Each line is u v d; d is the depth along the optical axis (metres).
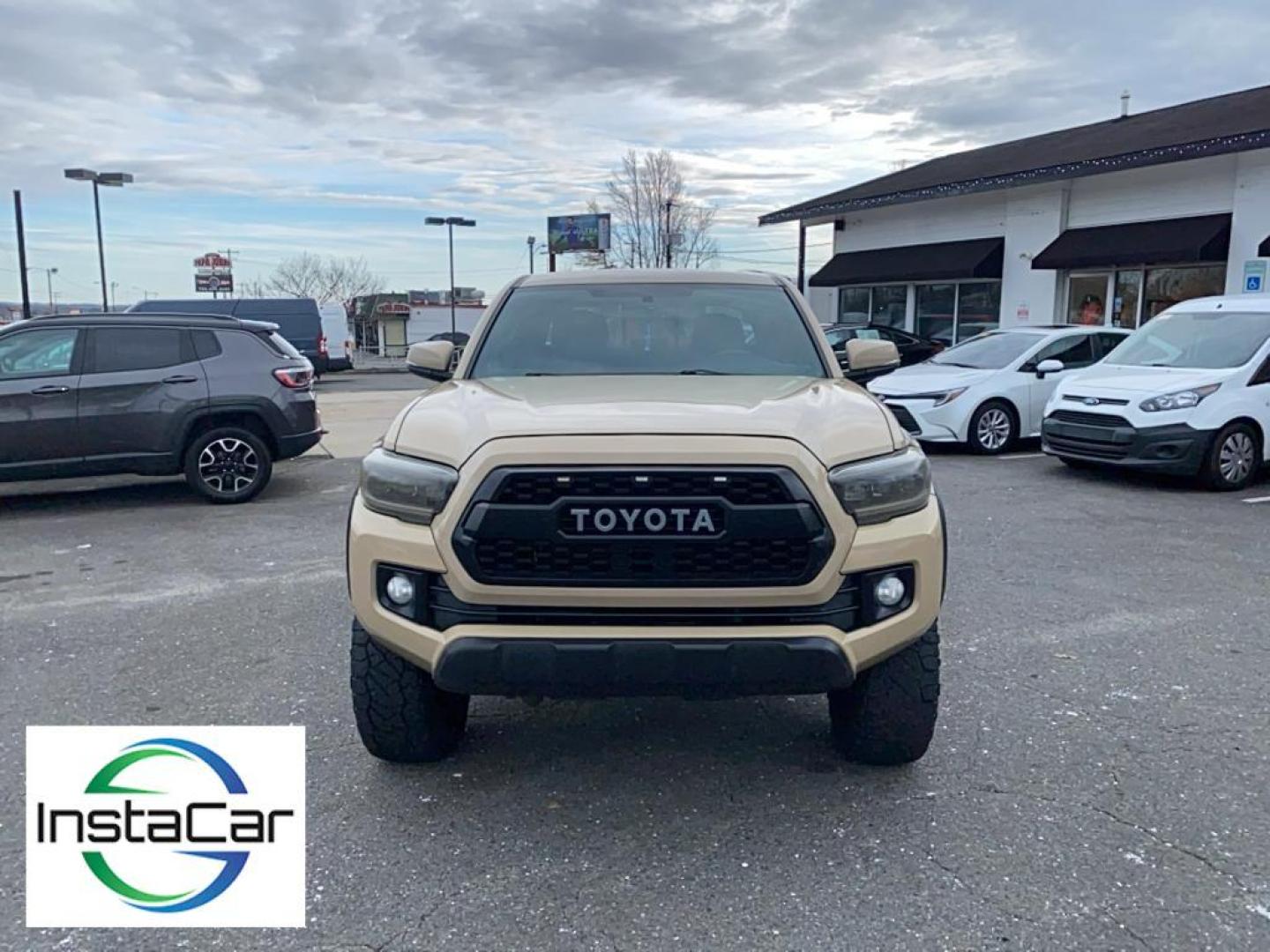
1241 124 16.28
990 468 10.33
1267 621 5.16
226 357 8.86
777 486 2.85
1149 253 16.23
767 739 3.80
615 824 3.16
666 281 4.68
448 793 3.37
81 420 8.36
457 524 2.90
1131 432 8.88
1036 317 19.27
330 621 5.27
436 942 2.57
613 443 2.87
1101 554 6.60
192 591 5.93
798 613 2.92
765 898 2.75
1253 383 8.97
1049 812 3.19
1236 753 3.60
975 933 2.58
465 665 2.89
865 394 3.68
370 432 14.76
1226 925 2.60
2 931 2.63
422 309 59.22
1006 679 4.33
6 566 6.65
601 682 2.87
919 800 3.29
